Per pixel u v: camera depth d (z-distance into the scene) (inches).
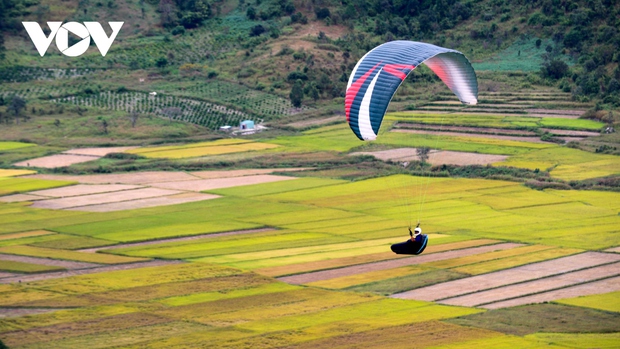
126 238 5054.1
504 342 3065.9
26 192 6692.9
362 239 4938.5
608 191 6230.3
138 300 3720.5
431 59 3235.7
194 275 4133.9
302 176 7140.8
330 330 3240.7
